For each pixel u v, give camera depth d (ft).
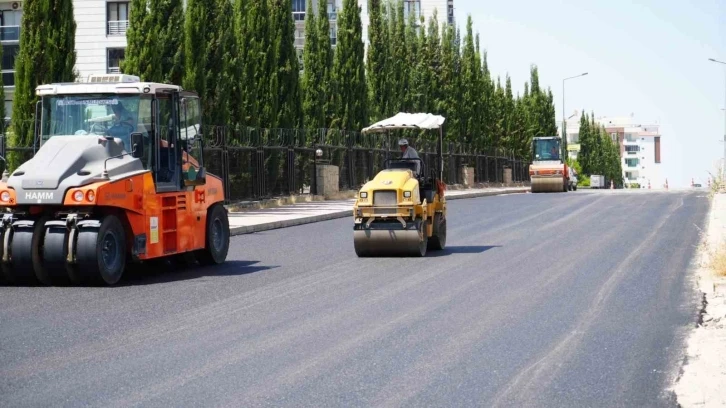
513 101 296.92
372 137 157.58
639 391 26.48
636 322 37.45
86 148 51.65
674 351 31.81
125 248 51.96
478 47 244.42
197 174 58.39
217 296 45.83
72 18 82.94
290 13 125.29
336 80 147.33
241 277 53.62
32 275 50.24
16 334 35.88
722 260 51.19
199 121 59.67
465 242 74.23
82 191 49.29
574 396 26.00
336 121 147.95
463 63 238.27
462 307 41.55
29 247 49.60
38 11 80.94
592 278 50.98
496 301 43.19
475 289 47.29
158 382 27.81
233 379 28.12
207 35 102.06
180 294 46.73
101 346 33.37
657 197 153.17
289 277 53.16
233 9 117.80
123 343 33.88
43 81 80.79
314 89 140.56
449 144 212.84
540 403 25.31
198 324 37.73
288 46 124.88
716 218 90.27
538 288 47.32
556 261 59.36
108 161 51.98
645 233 79.61
